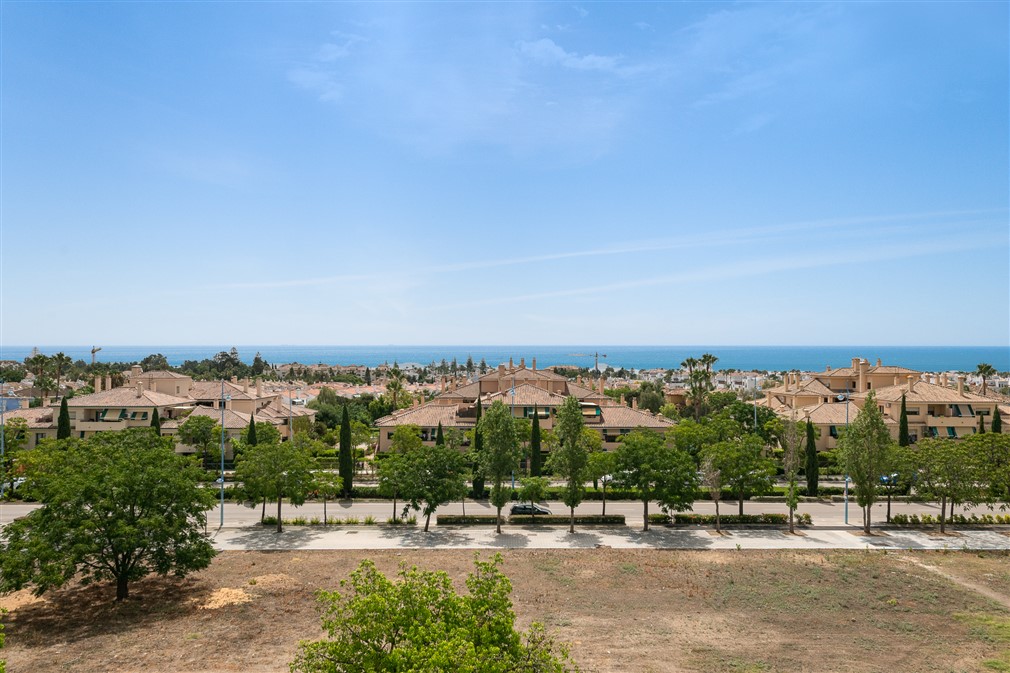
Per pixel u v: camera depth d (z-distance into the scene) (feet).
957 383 338.13
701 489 236.02
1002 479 190.39
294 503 187.21
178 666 100.58
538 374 392.88
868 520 190.08
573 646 109.60
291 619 121.08
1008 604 131.85
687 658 105.60
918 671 101.71
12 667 99.76
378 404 459.73
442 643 62.44
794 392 373.81
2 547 127.34
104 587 138.51
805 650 109.40
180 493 136.36
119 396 311.88
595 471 193.06
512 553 166.30
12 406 436.76
